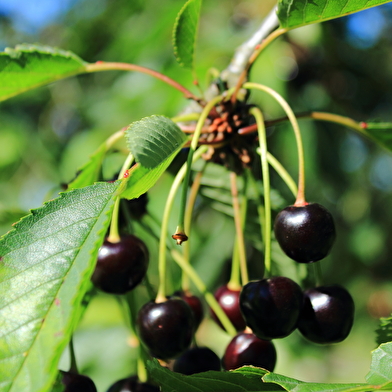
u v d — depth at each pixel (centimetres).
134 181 37
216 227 70
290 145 67
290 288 41
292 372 77
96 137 81
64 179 82
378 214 83
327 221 41
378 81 79
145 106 76
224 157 46
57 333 35
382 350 39
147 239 67
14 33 115
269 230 42
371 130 48
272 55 68
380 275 88
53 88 99
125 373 67
